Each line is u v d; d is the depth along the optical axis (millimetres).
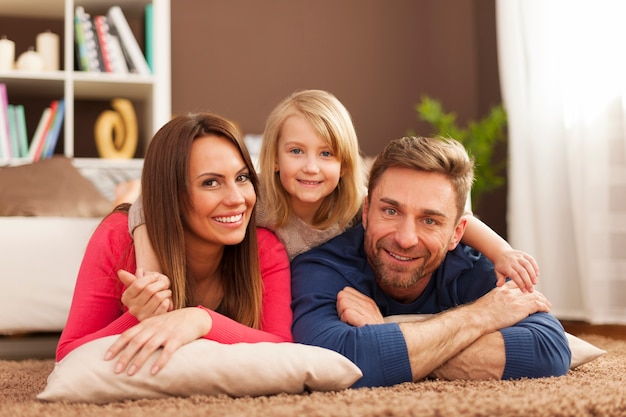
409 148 1728
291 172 1963
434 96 4953
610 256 3457
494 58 4738
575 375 1718
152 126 4266
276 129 2010
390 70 4941
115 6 4367
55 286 2598
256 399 1414
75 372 1428
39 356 2594
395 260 1750
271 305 1786
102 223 1790
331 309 1744
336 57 4898
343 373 1509
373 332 1580
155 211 1665
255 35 4812
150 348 1452
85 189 3170
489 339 1630
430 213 1701
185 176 1646
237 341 1590
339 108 2033
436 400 1327
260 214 1989
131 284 1530
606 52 3479
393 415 1233
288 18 4855
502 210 4691
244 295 1777
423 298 1891
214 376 1447
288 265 1868
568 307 3824
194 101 4719
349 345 1573
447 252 1892
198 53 4734
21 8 4383
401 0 4969
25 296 2574
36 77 4102
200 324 1534
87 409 1328
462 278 1914
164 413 1271
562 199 3850
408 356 1562
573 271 3820
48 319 2588
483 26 4863
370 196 1797
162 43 4250
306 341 1663
